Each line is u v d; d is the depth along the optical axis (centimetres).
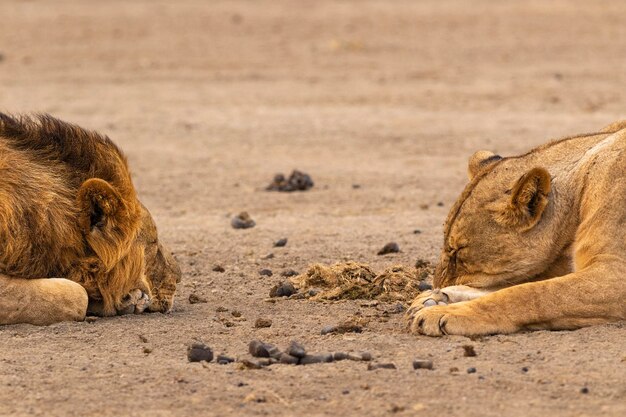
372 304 1237
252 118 3038
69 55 4200
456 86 3478
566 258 1130
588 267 1076
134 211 1136
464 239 1140
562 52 4069
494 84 3497
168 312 1200
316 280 1336
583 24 4659
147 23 4944
